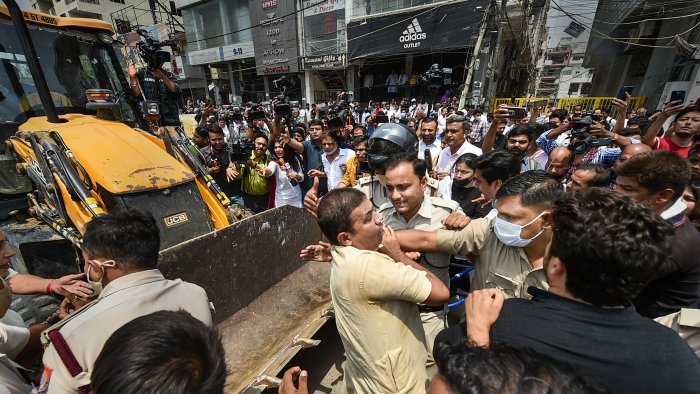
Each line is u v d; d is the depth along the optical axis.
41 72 2.59
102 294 1.21
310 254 1.84
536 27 13.62
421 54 14.81
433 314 1.74
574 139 3.41
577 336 0.80
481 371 0.60
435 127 3.99
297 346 1.98
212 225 2.79
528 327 0.87
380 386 1.22
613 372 0.76
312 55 17.47
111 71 3.55
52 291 1.59
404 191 1.60
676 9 10.84
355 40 15.54
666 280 1.47
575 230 0.80
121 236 1.22
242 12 19.64
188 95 28.02
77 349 1.06
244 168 4.13
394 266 1.16
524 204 1.25
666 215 1.50
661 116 3.31
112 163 2.54
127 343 0.67
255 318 2.53
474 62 10.23
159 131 3.27
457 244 1.57
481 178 1.88
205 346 0.72
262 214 2.68
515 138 3.06
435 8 12.95
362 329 1.19
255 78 22.02
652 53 12.85
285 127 3.88
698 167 2.29
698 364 0.76
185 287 1.37
